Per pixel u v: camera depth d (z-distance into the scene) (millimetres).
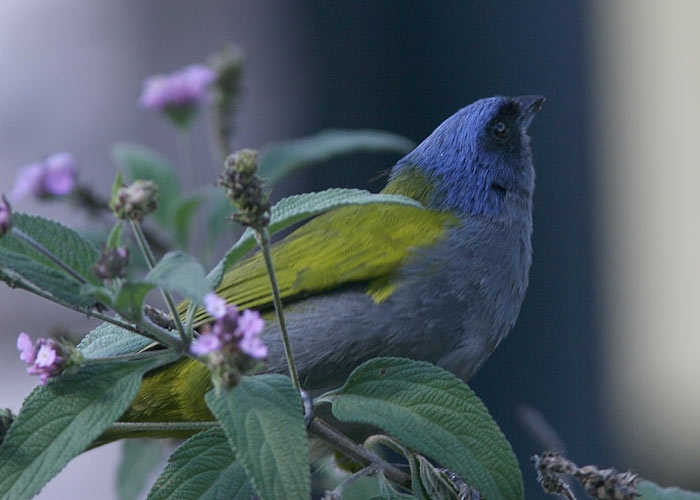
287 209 6137
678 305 17156
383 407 6340
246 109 17062
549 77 16562
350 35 17016
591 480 6484
